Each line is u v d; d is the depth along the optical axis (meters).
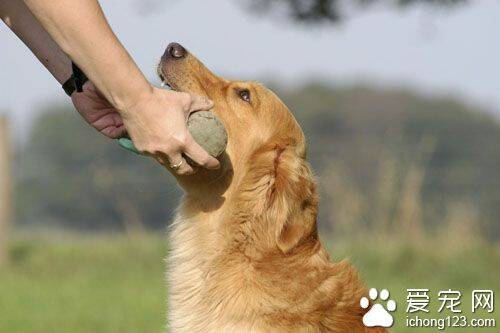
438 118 46.97
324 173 17.86
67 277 14.44
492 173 24.31
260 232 5.66
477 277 14.69
